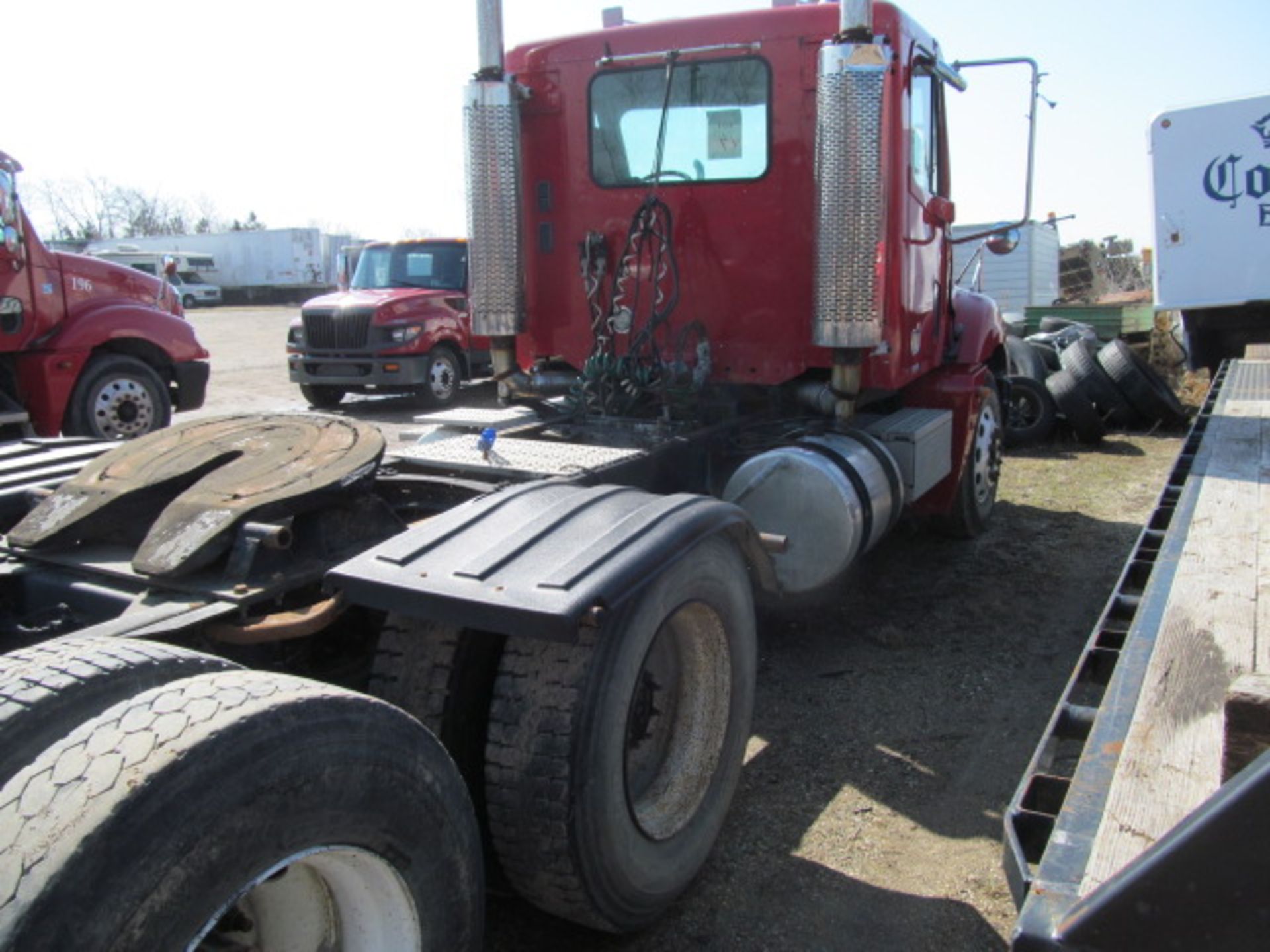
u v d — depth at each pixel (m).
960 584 5.77
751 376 4.93
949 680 4.47
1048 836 1.82
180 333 10.16
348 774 1.81
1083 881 1.49
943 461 5.61
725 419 4.99
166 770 1.58
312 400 14.12
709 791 3.04
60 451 4.03
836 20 4.58
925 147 5.38
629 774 2.88
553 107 5.14
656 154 4.91
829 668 4.61
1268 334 10.08
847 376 4.58
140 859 1.51
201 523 2.71
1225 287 9.66
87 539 3.03
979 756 3.79
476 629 2.58
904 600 5.50
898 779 3.63
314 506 2.87
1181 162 9.63
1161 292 9.91
